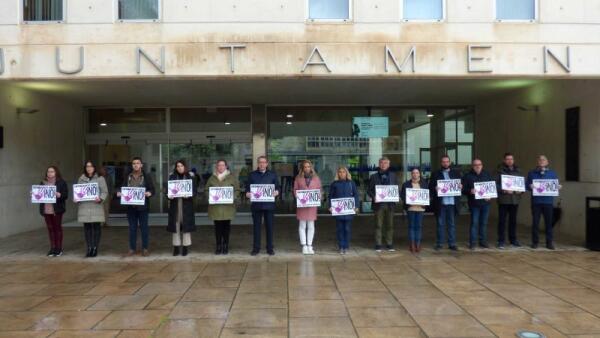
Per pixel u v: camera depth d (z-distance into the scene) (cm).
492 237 1162
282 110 1603
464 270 826
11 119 1214
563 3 975
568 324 557
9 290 716
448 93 1370
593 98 1067
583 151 1104
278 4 955
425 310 610
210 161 1625
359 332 535
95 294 692
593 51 973
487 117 1555
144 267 862
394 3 963
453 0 969
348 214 968
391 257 938
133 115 1622
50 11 964
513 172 1031
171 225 953
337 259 921
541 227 1255
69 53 948
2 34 945
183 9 951
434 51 962
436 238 1090
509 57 968
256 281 758
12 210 1227
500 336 521
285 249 1026
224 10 952
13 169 1229
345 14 971
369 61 959
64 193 977
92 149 1630
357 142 1623
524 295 675
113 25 948
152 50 948
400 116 1633
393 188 987
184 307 628
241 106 1603
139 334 534
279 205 1609
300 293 689
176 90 1277
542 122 1254
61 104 1470
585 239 1070
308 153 1612
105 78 954
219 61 952
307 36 956
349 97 1434
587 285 727
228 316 591
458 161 1648
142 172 980
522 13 984
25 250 1030
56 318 589
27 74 945
